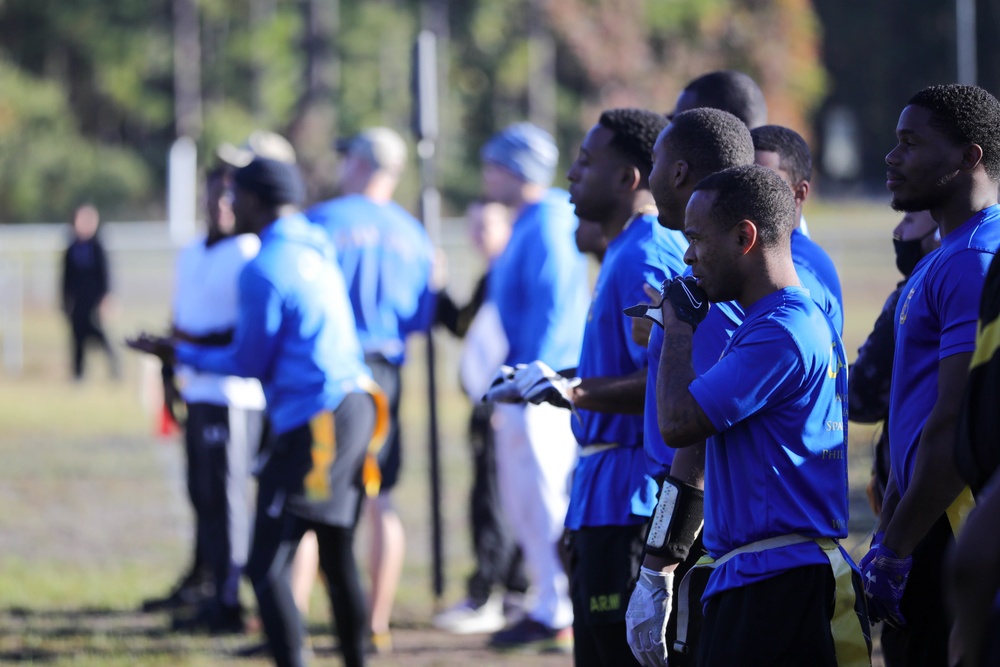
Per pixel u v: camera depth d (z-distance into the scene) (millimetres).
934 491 11883
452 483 39812
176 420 24344
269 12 181250
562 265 22922
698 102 16031
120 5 177125
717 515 12047
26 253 108188
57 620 25672
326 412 19000
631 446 14945
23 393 62438
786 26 177000
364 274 23766
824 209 164250
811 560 11578
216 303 23578
